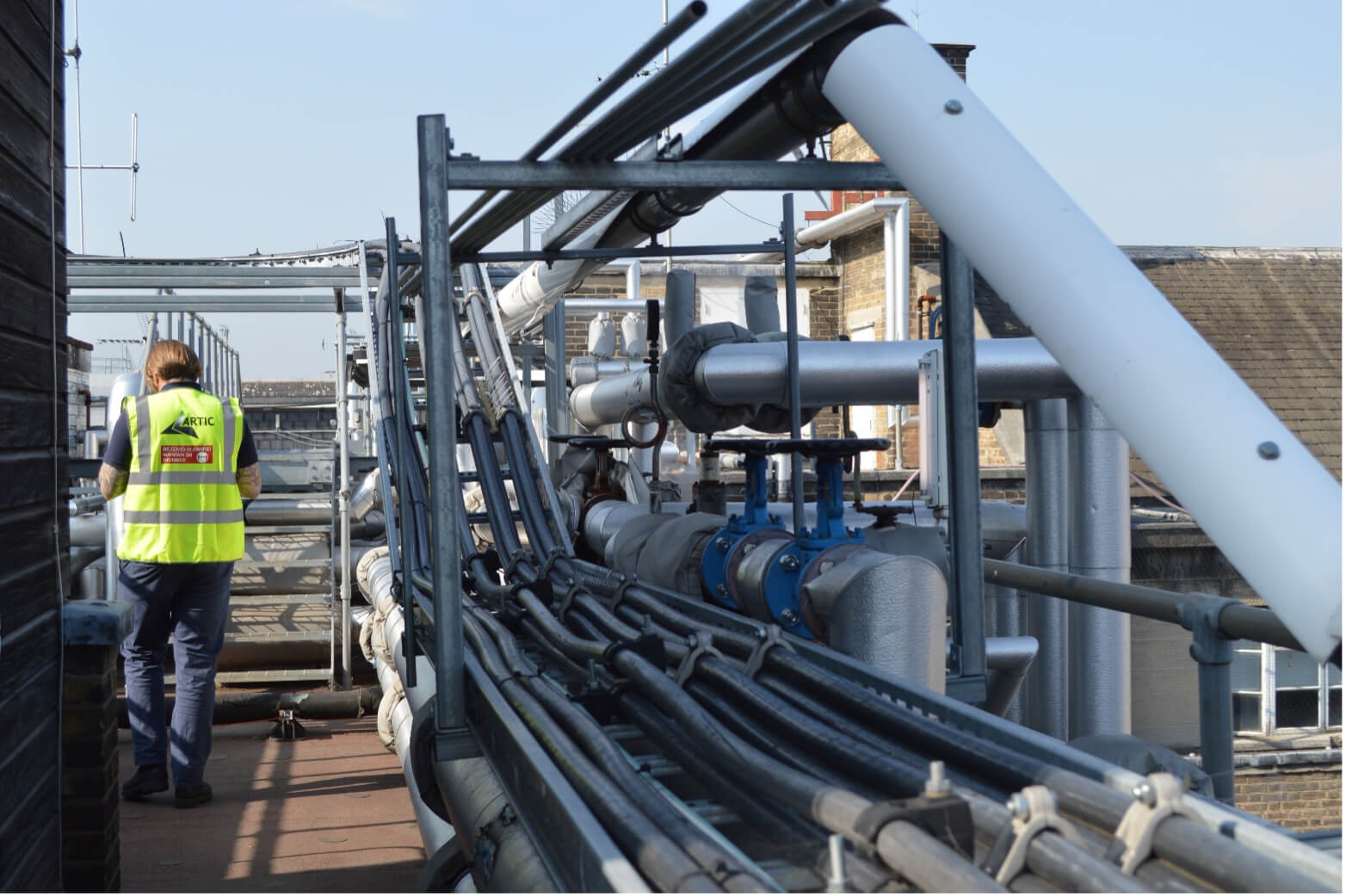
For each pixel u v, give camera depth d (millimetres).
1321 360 11656
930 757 1895
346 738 6551
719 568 3828
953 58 13102
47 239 3229
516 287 7453
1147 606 3033
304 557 8211
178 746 5078
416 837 4629
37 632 3049
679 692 2262
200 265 8031
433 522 2787
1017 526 6309
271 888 3996
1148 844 1349
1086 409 5535
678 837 1559
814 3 1978
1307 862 1355
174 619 5117
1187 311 12297
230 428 5027
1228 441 1500
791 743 2074
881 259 14758
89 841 3521
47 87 3254
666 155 2916
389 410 5922
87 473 8773
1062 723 5746
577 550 5715
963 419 3236
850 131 13734
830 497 3346
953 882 1213
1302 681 8297
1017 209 1810
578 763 1902
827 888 1435
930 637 2928
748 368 5074
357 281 7988
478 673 2770
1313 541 1409
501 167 2791
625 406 6980
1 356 2746
